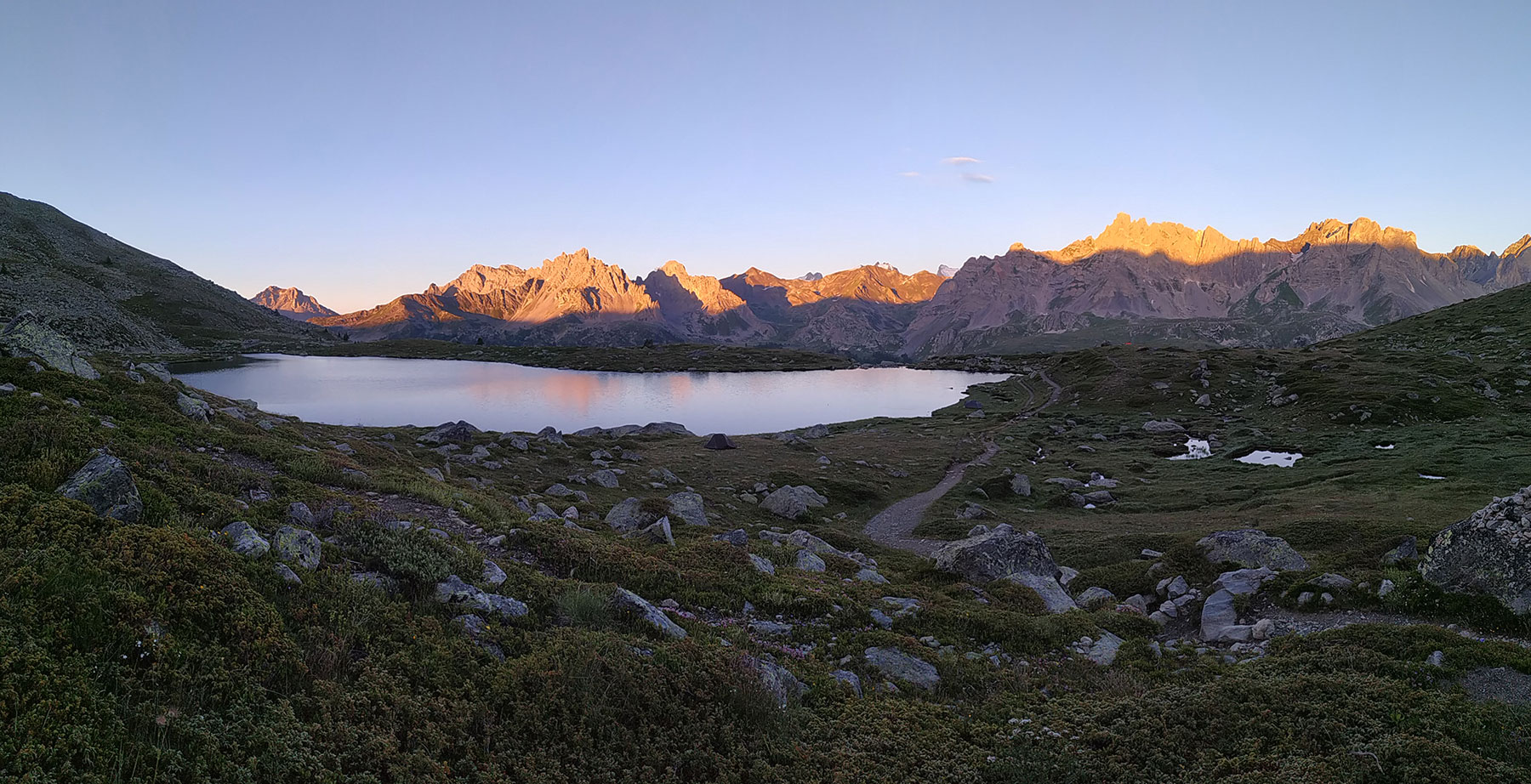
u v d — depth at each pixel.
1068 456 96.56
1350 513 47.78
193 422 27.36
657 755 10.91
